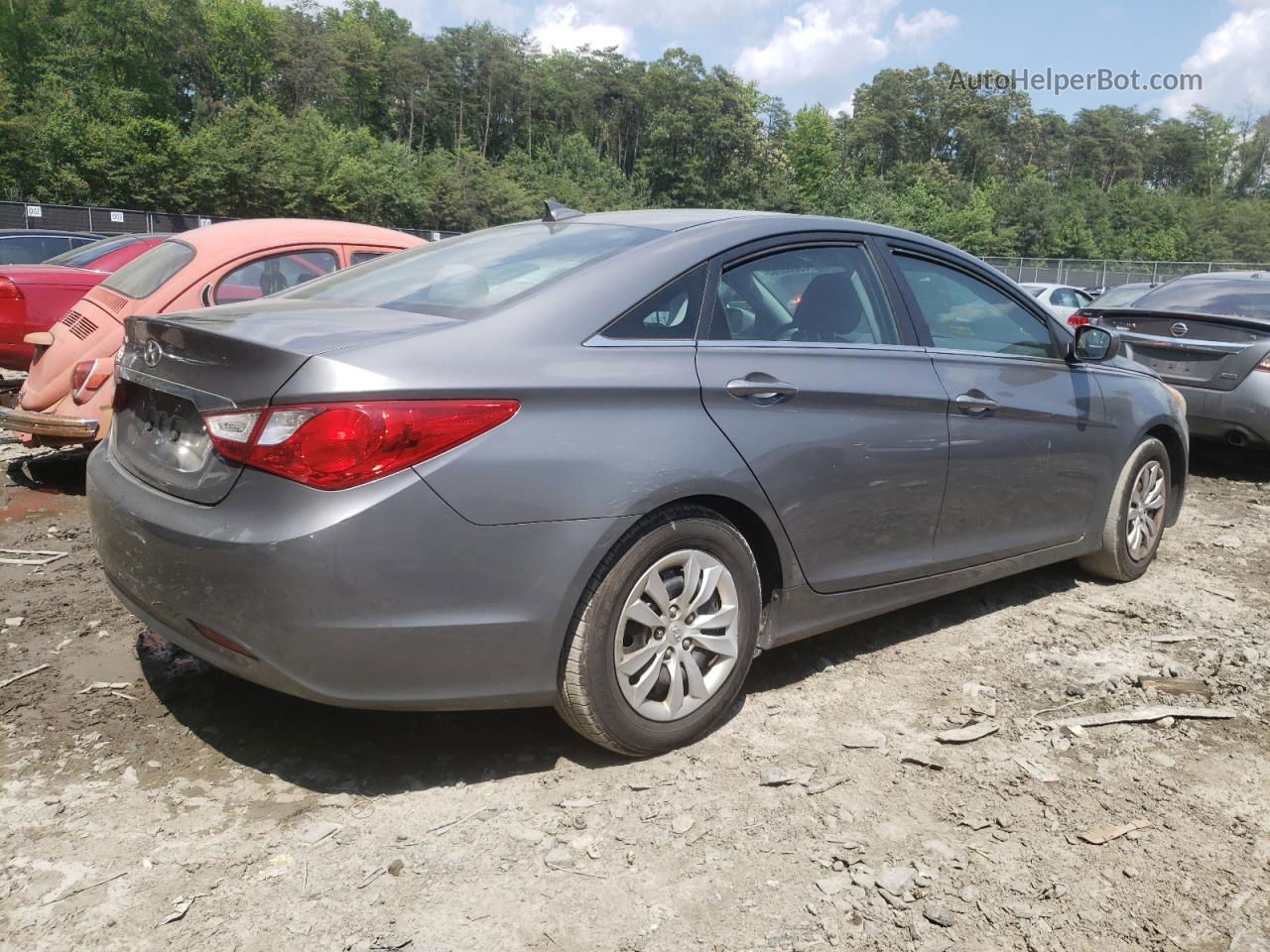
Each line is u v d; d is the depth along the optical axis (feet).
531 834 8.15
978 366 12.32
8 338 26.86
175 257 19.99
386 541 7.60
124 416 9.71
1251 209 364.38
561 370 8.48
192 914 7.04
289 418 7.61
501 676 8.30
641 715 9.13
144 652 11.53
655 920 7.16
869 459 10.71
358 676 7.81
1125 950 7.03
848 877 7.75
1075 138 523.29
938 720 10.51
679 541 9.12
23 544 15.75
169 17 313.53
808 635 10.80
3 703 10.08
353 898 7.27
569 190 347.97
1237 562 17.13
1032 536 13.44
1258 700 11.34
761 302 10.31
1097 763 9.75
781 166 394.52
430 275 10.31
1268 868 8.08
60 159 202.49
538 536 8.17
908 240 12.26
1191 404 24.20
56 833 7.91
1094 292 73.10
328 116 396.57
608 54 516.73
